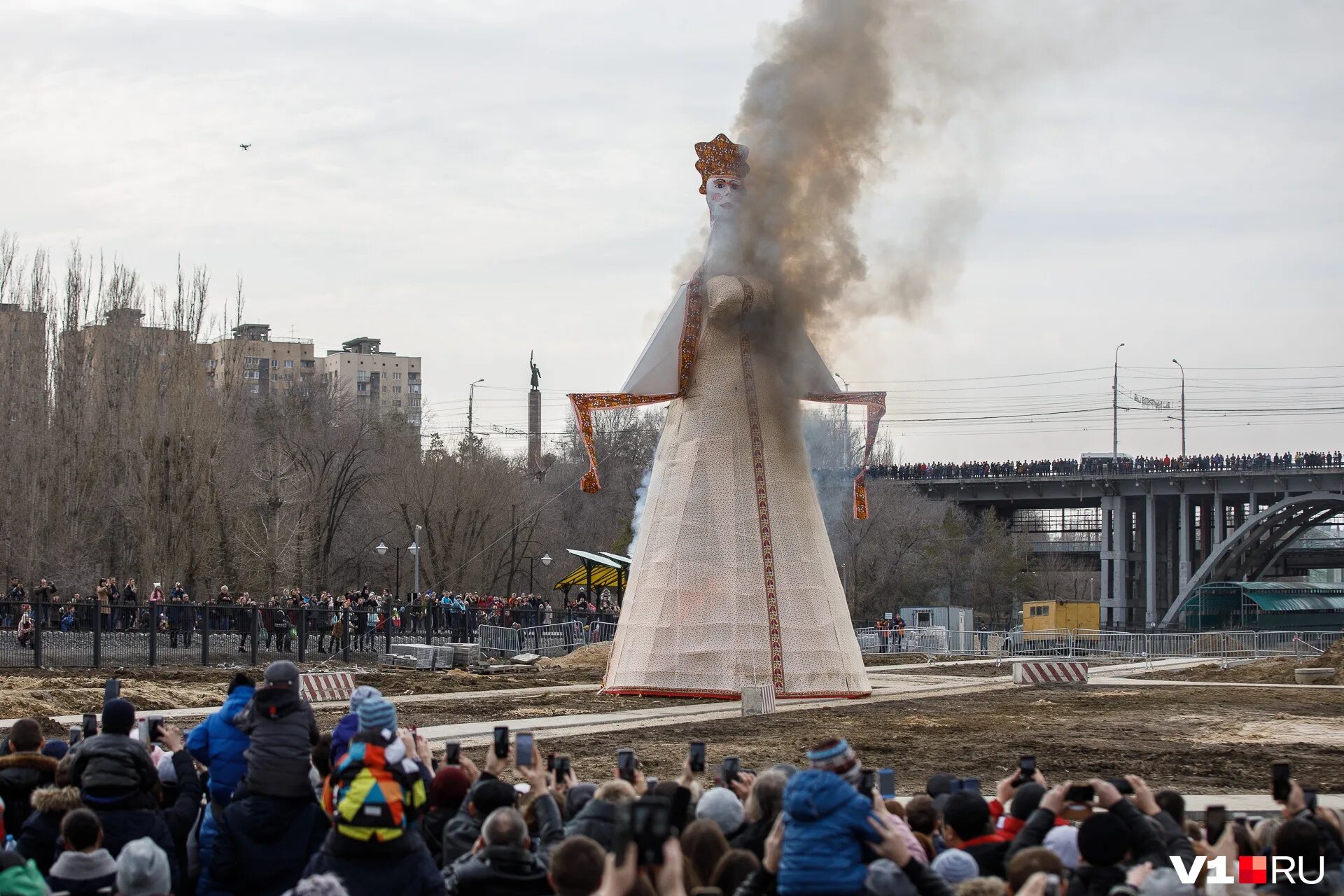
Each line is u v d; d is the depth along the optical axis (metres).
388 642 52.50
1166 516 131.38
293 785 12.36
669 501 39.12
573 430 136.75
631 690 38.28
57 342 78.38
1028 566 125.81
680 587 38.38
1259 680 52.81
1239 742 28.66
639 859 7.37
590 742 27.78
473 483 102.00
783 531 38.72
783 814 9.44
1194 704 38.94
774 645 37.97
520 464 128.12
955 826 11.16
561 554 112.19
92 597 62.97
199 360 78.06
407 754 11.42
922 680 51.22
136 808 12.27
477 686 43.00
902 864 9.11
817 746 9.70
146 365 76.75
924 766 24.81
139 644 45.06
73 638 43.22
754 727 30.97
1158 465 117.19
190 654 46.12
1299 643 74.62
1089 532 142.50
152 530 73.75
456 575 100.38
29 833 11.86
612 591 85.75
